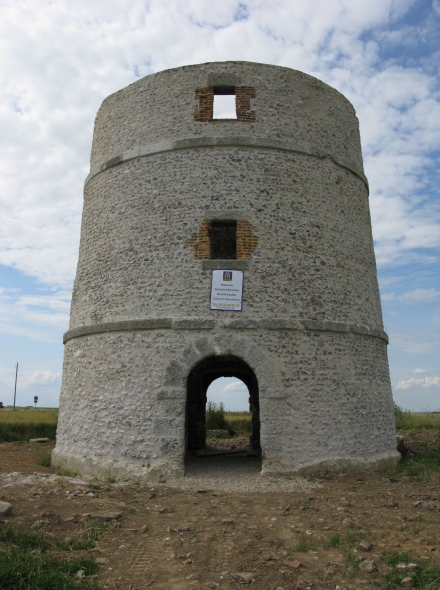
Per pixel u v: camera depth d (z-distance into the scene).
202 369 16.22
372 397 12.28
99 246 13.02
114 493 9.09
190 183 12.28
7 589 4.71
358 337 12.36
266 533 6.82
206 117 12.73
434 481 10.38
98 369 11.89
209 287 11.49
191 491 9.47
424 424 25.89
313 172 12.88
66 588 4.88
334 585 5.20
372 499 8.83
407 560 5.77
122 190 12.98
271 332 11.27
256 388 16.02
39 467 12.91
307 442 10.89
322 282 12.12
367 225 14.23
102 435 11.34
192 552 6.03
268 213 12.09
